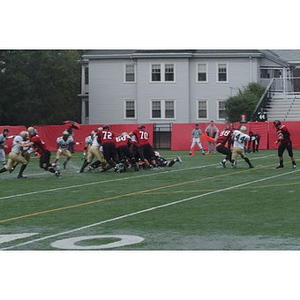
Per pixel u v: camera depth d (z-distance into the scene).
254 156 48.81
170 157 49.50
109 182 29.05
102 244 15.02
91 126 66.19
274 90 76.69
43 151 31.73
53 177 32.31
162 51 79.44
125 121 81.06
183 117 79.50
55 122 89.00
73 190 26.00
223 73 79.56
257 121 66.69
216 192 24.50
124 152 34.59
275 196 22.95
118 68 81.06
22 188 27.08
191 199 22.59
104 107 81.56
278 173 32.16
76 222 18.16
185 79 79.31
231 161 36.25
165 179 30.03
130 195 24.02
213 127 57.03
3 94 77.25
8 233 16.61
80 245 14.92
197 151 60.84
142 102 80.12
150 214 19.34
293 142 62.41
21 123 80.31
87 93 88.94
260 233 16.00
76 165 41.84
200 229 16.72
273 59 81.06
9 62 76.81
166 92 79.69
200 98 79.75
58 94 85.00
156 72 79.94
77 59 99.62
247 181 28.36
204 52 79.19
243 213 19.17
